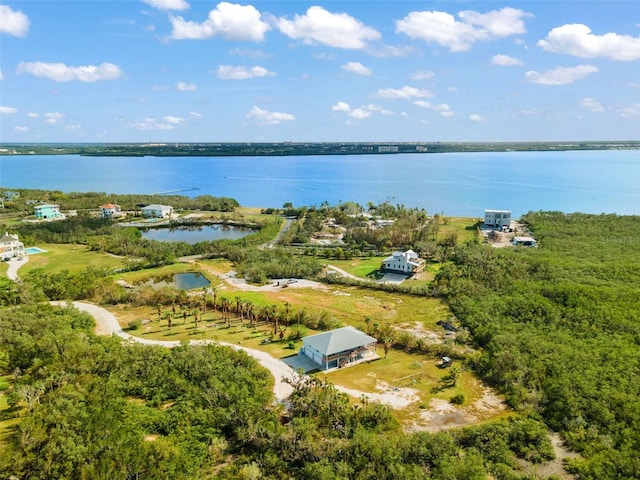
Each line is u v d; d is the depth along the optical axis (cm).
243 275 12044
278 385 6444
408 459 4719
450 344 7644
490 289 9950
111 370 6297
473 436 5238
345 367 7088
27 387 5503
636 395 5706
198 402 5650
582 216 17612
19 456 4397
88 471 4294
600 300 8531
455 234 15175
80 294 10144
